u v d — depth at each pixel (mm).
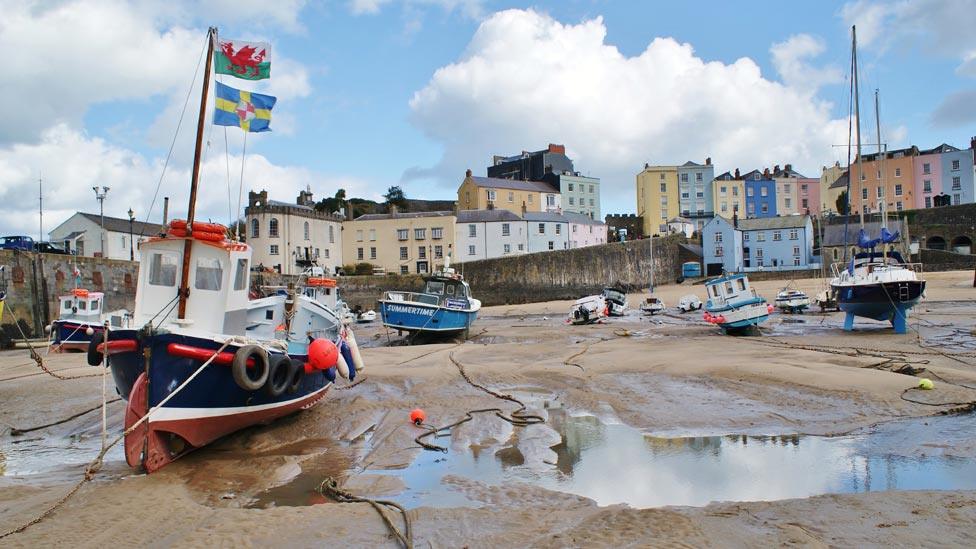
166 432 8188
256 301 12188
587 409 11000
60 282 30094
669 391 11914
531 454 8391
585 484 7172
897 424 8945
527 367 15391
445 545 5371
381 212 77562
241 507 6738
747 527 5445
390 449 8781
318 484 7473
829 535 5184
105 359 8180
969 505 5676
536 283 56875
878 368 12688
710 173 89250
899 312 20734
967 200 69125
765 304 22328
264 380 8867
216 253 9430
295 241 53656
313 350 10430
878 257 23844
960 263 52344
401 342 26438
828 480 6891
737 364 13539
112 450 9523
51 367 18859
